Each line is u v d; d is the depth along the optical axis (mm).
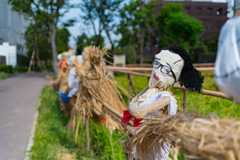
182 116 1331
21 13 19250
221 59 1088
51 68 35844
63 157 3867
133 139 1843
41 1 17953
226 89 1081
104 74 3461
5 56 25500
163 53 1954
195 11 34500
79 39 32781
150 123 1529
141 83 8664
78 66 3904
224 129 1060
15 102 8516
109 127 3111
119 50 24797
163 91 1878
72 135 4832
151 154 1855
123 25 21734
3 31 26250
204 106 3803
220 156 1036
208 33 34469
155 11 32469
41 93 10172
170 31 19500
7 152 3959
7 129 5238
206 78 10195
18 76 21797
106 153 3891
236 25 1052
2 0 25359
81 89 3684
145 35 26703
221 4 34000
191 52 30406
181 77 1968
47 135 4648
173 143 1758
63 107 5977
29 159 3676
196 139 1128
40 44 36406
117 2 19484
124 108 3506
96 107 3322
